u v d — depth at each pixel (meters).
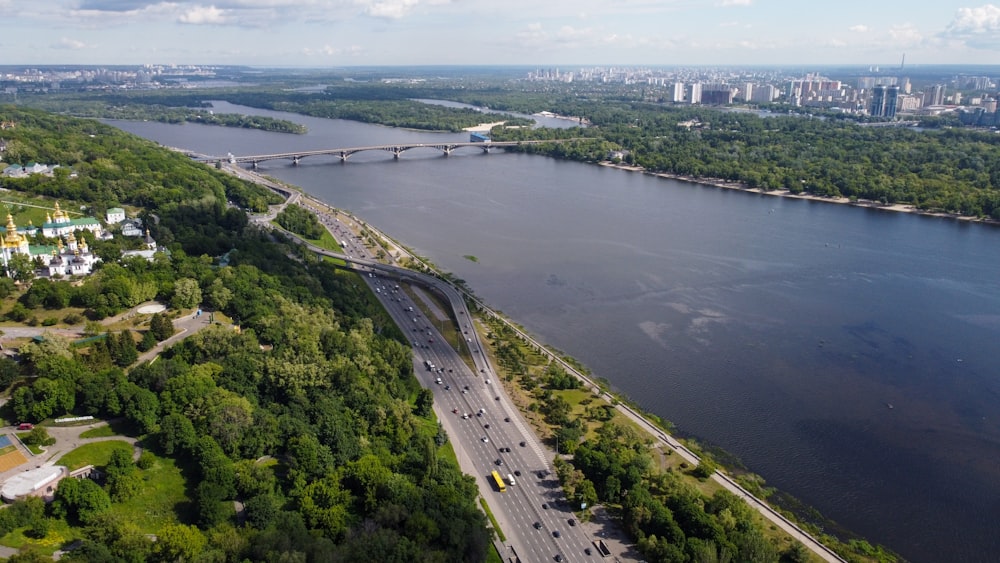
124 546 190.75
